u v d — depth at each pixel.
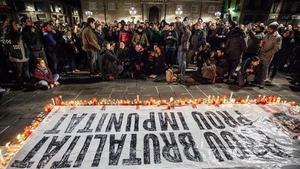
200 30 7.84
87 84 6.25
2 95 5.13
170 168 2.63
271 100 4.79
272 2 23.20
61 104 4.45
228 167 2.68
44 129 3.48
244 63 6.36
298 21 19.67
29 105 4.62
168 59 8.20
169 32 8.11
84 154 2.87
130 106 4.35
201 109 4.30
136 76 7.14
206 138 3.30
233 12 25.22
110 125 3.63
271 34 5.75
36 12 20.97
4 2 15.95
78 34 8.52
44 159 2.76
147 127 3.57
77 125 3.62
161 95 5.34
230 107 4.42
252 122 3.84
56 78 6.40
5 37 5.45
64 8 27.20
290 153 2.98
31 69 6.62
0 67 6.51
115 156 2.84
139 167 2.64
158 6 24.16
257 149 3.06
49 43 6.58
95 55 7.21
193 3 24.53
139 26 7.94
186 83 6.44
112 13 24.14
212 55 6.82
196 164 2.71
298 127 3.69
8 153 2.90
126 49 7.21
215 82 6.60
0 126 3.71
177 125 3.66
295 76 7.42
